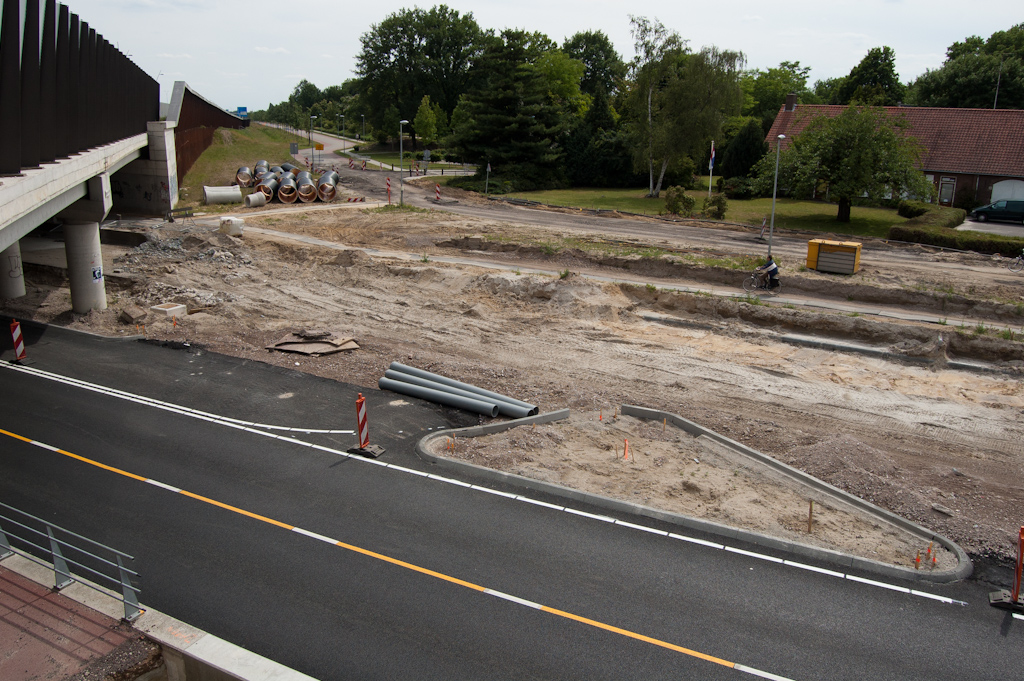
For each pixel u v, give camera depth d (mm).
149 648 8688
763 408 16984
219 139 63125
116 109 28953
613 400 17375
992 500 12914
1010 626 9289
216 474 13227
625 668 8414
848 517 12000
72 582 9883
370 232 37406
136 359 19703
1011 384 18234
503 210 45812
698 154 51688
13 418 15680
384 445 14516
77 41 19688
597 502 12242
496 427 15281
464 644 8773
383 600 9602
